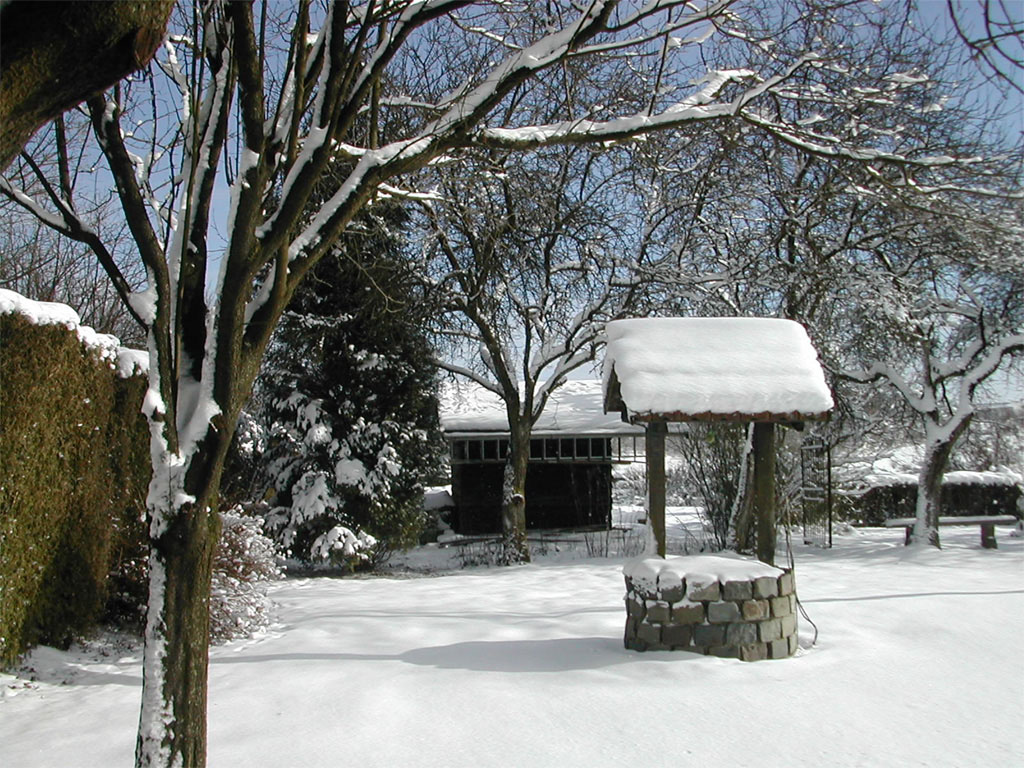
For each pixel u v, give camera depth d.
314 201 11.71
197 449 3.67
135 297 3.71
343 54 4.28
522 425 16.75
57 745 4.91
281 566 15.32
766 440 7.28
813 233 15.48
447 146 4.95
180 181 4.16
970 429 23.52
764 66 8.81
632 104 12.37
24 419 6.66
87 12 2.24
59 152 3.97
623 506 29.73
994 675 6.14
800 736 4.88
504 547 16.61
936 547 14.95
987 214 11.74
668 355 7.23
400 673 6.28
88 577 7.70
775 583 6.70
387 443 15.80
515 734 4.91
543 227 15.46
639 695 5.62
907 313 14.54
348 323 15.98
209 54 4.38
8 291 6.70
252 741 4.80
